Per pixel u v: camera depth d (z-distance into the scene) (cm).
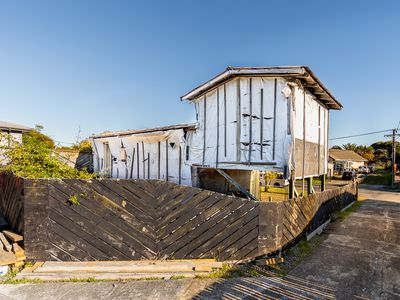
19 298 346
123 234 463
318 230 725
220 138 832
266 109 739
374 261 504
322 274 443
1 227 505
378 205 1316
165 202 476
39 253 437
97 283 391
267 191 1761
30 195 433
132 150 1156
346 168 4109
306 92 832
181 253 478
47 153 654
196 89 857
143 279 407
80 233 449
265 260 475
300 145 787
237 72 742
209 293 373
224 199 486
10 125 1855
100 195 456
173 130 952
